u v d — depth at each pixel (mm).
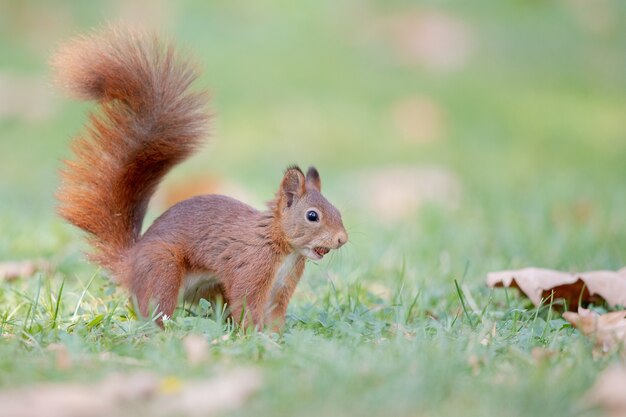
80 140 10211
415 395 6336
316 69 31078
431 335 8758
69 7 33281
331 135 26797
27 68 29891
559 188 20953
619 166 25469
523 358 7629
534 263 12914
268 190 20188
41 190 21000
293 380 6797
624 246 14320
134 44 10188
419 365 6996
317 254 9734
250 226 9641
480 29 34469
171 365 7328
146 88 10133
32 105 27656
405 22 34094
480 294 10945
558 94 30891
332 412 6086
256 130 26906
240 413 6098
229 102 28578
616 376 6680
